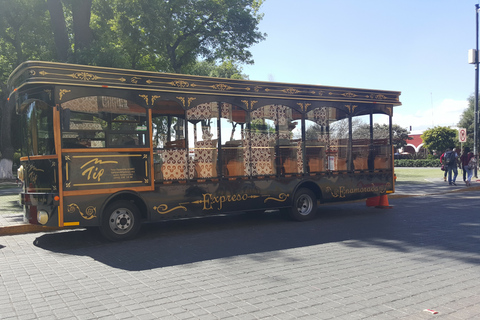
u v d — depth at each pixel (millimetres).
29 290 5258
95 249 7668
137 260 6734
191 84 9070
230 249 7395
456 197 15320
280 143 10344
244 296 4840
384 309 4371
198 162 9289
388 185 12102
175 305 4586
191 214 9047
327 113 11070
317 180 10812
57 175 7684
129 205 8445
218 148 9508
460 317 4141
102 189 8039
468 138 51312
